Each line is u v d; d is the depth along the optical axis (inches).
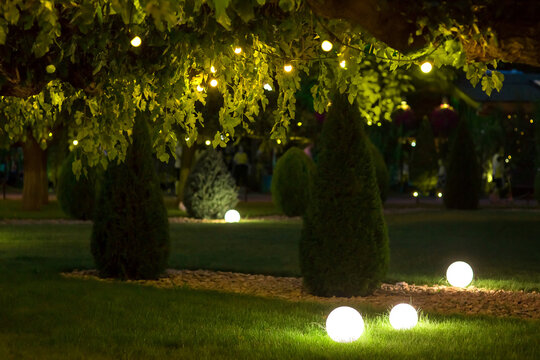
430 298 456.1
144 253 518.0
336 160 457.1
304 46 305.0
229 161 1729.8
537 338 343.3
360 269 455.5
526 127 1537.9
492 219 1026.7
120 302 426.9
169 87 297.7
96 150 331.0
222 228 915.4
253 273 556.7
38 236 807.1
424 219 1038.4
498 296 463.5
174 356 309.7
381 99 806.5
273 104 854.5
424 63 253.8
